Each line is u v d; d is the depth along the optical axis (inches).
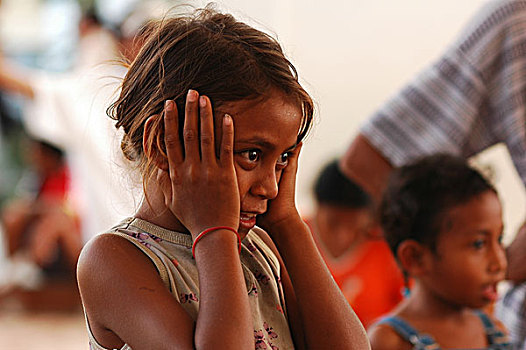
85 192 277.4
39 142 487.8
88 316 118.2
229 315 106.1
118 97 127.3
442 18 359.6
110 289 112.9
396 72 366.9
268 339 122.0
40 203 489.4
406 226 181.5
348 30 368.2
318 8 367.2
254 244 129.4
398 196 184.7
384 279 297.1
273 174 112.7
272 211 127.6
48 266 481.4
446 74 196.2
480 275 173.2
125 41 248.1
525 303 189.0
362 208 283.3
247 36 114.8
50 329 434.6
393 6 365.1
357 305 294.2
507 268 183.8
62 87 279.6
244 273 124.0
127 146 119.3
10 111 546.0
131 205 132.0
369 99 368.2
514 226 326.6
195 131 111.4
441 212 175.0
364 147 205.2
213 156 111.7
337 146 371.6
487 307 191.9
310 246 127.1
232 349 104.0
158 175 116.4
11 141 560.1
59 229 479.2
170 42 115.2
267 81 109.5
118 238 117.3
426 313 177.8
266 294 125.1
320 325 121.6
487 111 194.9
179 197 113.5
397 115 200.5
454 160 184.4
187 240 119.4
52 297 477.7
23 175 564.1
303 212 348.2
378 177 205.6
